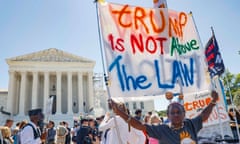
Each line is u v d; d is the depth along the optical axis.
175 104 3.51
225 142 5.95
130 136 5.26
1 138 7.01
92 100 59.81
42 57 61.56
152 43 4.59
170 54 4.69
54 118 55.00
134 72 4.22
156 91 4.30
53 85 64.25
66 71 60.94
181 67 4.77
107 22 4.28
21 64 59.50
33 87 58.72
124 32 4.38
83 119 9.90
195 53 5.10
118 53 4.19
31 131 6.05
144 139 5.30
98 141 9.75
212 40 6.46
